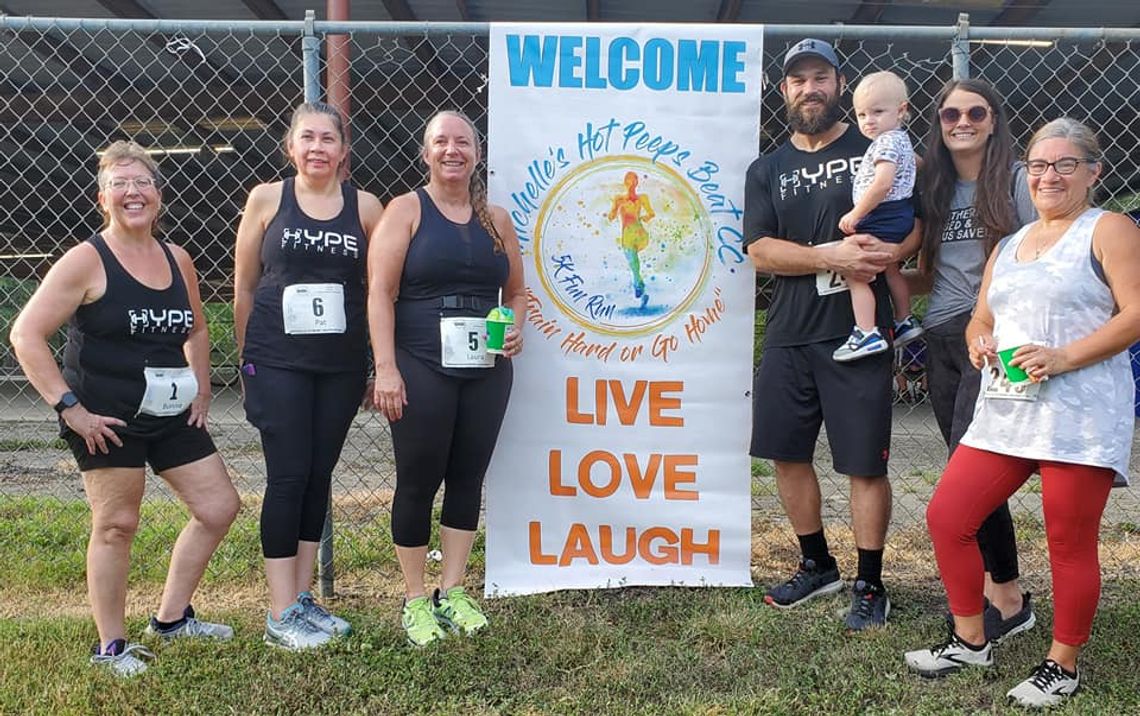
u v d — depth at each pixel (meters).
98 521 2.87
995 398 2.70
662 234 3.60
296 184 3.09
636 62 3.55
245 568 3.98
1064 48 7.43
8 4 6.87
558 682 2.86
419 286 3.05
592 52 3.54
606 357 3.64
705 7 7.09
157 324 2.82
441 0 6.87
